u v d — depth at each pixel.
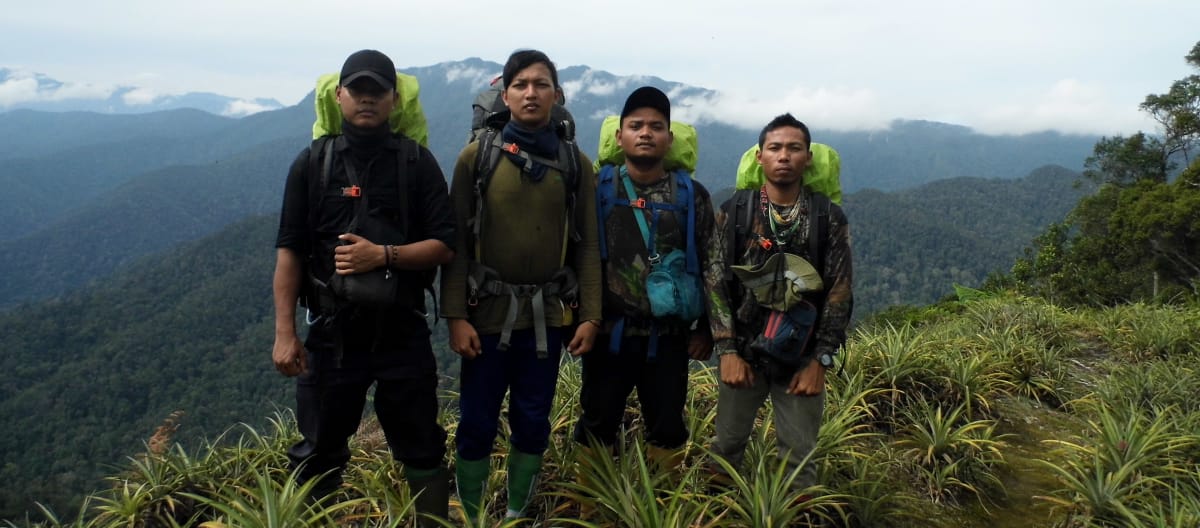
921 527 2.99
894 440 3.79
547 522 2.63
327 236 2.17
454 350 2.32
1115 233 17.55
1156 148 26.42
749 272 2.50
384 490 2.65
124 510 2.72
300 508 2.44
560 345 2.46
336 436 2.39
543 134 2.33
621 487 2.50
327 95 2.15
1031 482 3.50
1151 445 3.51
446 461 3.23
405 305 2.19
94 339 135.75
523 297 2.32
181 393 104.56
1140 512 2.87
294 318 2.20
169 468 2.97
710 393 3.96
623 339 2.53
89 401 100.94
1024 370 4.86
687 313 2.49
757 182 2.64
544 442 2.51
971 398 4.26
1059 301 15.02
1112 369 5.21
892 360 4.33
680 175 2.58
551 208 2.32
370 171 2.16
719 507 2.70
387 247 2.10
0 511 40.25
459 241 2.32
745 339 2.59
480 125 2.92
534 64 2.27
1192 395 4.48
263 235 191.00
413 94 2.28
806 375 2.49
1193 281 11.46
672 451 2.75
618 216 2.53
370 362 2.24
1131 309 7.31
